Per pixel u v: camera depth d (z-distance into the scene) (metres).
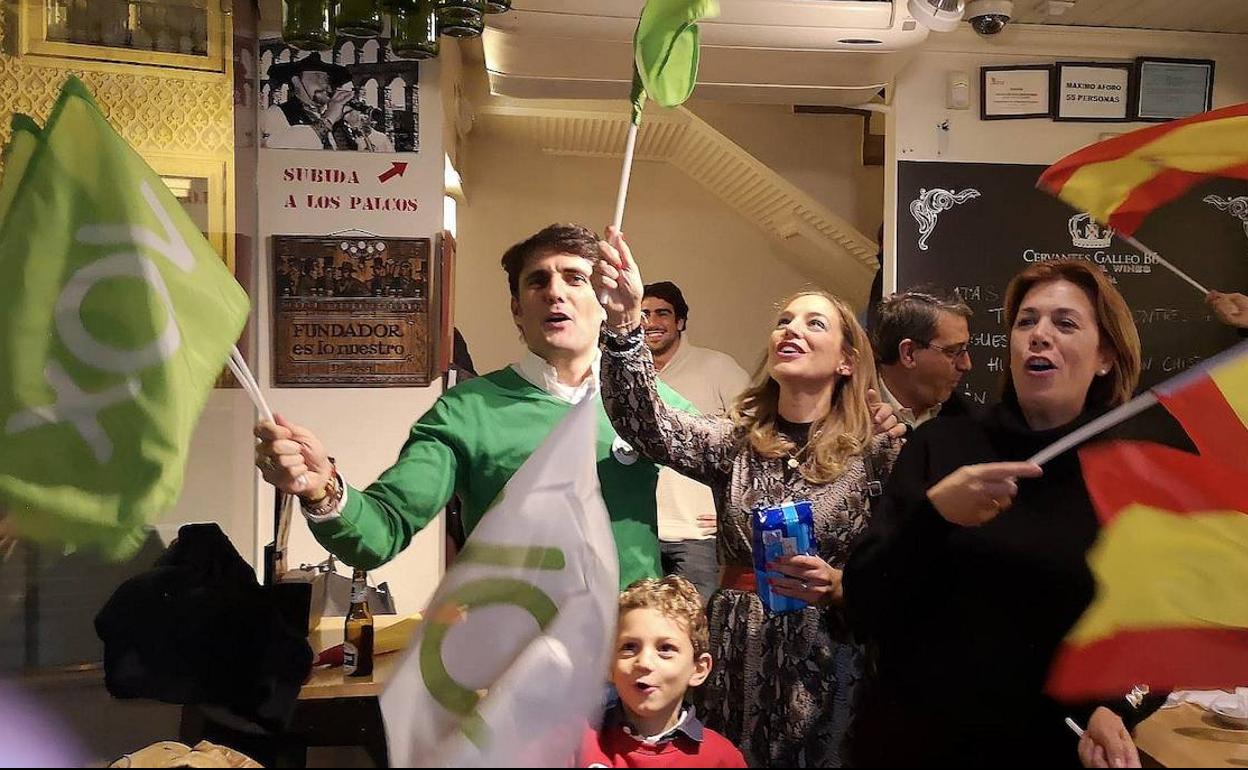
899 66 2.59
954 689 1.20
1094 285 1.32
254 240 2.54
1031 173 2.85
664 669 1.17
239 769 1.19
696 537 2.19
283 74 2.53
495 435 1.55
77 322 1.27
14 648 1.70
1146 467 1.29
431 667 1.00
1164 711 1.59
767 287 4.41
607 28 2.33
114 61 1.86
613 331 1.44
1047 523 1.26
